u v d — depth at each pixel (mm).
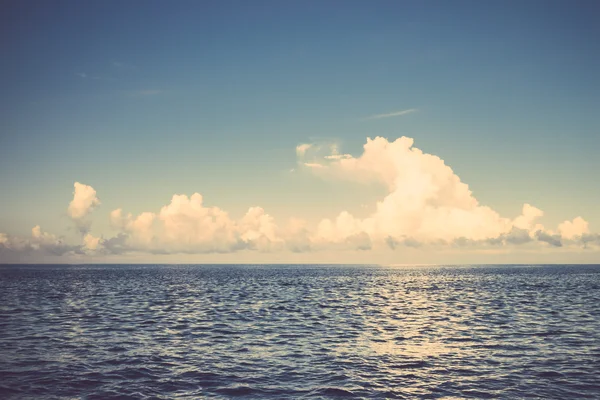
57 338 32469
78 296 71188
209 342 31047
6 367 23703
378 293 81125
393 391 19641
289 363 24797
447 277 163625
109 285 104500
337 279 147750
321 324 39875
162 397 18844
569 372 22828
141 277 157750
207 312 49188
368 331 35938
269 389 19938
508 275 183125
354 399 18578
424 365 24328
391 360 25500
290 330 36406
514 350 28234
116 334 34344
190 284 111562
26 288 91688
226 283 118250
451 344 30328
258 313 48375
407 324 39812
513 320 42406
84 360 25391
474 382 21047
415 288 96688
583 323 40219
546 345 29891
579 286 101875
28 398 18641
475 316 45625
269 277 165500
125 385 20531
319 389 19906
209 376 22078
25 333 34625
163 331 35812
